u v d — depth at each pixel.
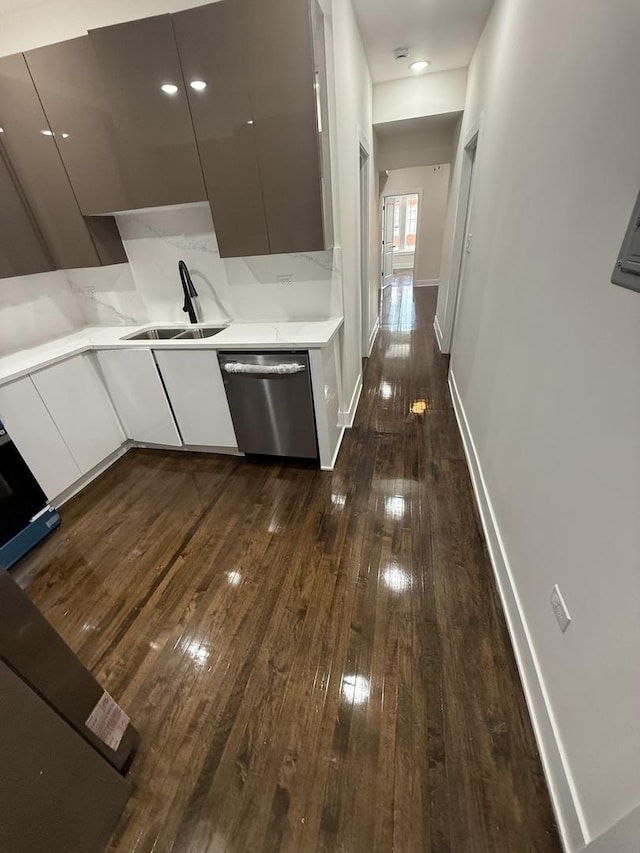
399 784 1.04
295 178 1.80
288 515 2.06
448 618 1.47
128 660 1.41
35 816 0.80
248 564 1.78
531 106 1.48
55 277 2.66
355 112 2.47
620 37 0.85
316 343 1.98
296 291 2.43
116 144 1.93
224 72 1.66
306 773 1.08
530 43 1.51
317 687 1.28
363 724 1.18
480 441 2.11
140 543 1.95
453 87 3.23
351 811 1.00
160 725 1.21
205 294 2.59
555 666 1.05
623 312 0.81
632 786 0.71
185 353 2.23
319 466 2.45
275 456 2.59
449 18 2.36
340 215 2.18
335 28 1.86
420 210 7.21
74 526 2.10
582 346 1.00
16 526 1.90
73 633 1.52
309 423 2.24
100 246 2.35
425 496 2.12
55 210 2.21
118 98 1.82
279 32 1.54
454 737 1.13
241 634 1.47
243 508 2.14
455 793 1.02
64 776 0.87
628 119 0.81
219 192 1.92
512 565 1.46
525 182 1.52
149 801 1.05
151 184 2.00
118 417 2.65
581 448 0.97
